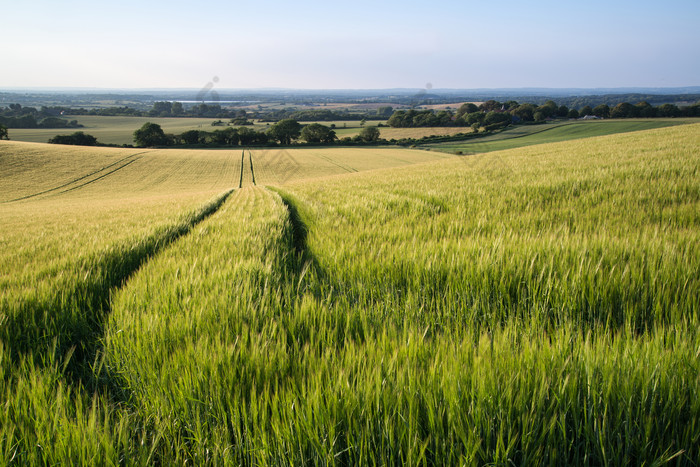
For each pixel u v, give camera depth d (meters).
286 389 1.52
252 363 1.70
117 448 1.37
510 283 2.46
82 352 2.43
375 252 3.46
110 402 1.86
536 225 4.27
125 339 2.08
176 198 24.64
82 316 2.61
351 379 1.56
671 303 2.08
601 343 1.61
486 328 2.14
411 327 1.99
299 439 1.30
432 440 1.27
